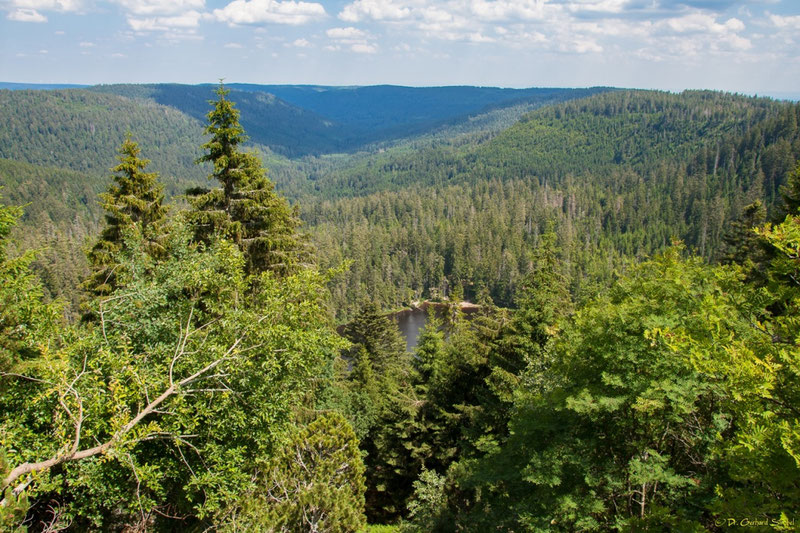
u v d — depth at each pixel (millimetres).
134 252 12719
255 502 12602
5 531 6141
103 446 8242
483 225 145750
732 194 137750
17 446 9164
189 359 11008
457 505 16625
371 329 39438
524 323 18797
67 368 8789
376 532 19812
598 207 159750
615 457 11742
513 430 12602
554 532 10125
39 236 106562
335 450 17094
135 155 17625
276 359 11562
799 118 157000
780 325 7715
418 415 22266
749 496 6516
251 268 16422
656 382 9703
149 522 11617
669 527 8586
